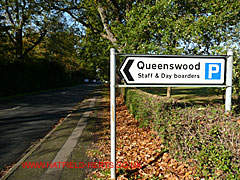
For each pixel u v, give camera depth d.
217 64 2.47
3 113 9.32
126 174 3.05
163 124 3.56
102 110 9.93
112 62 2.44
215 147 2.15
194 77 2.48
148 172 3.12
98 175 3.11
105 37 11.15
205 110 2.69
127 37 5.23
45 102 14.16
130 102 7.93
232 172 2.03
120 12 10.70
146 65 2.47
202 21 3.67
